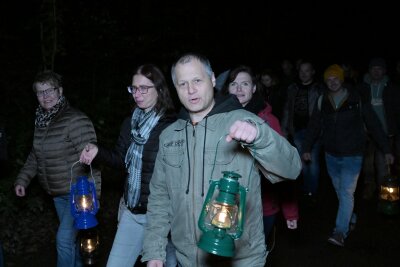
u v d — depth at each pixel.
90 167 3.66
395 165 6.94
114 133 7.51
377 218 6.59
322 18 21.12
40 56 7.92
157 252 2.81
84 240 4.07
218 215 2.08
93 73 8.51
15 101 6.91
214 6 13.37
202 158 2.50
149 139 3.37
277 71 16.34
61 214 3.99
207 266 2.55
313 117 5.65
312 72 7.01
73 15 8.53
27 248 5.35
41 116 3.91
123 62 9.04
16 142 5.90
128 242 3.49
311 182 7.14
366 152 7.34
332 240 5.54
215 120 2.52
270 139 2.18
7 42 7.82
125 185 3.56
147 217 2.88
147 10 10.39
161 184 2.81
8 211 5.63
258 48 16.39
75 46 8.52
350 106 5.30
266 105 3.94
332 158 5.49
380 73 6.65
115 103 7.92
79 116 3.87
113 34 8.77
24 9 8.16
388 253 5.41
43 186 4.00
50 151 3.85
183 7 11.38
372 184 7.43
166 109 3.43
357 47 22.53
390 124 6.68
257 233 2.55
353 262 5.17
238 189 2.09
